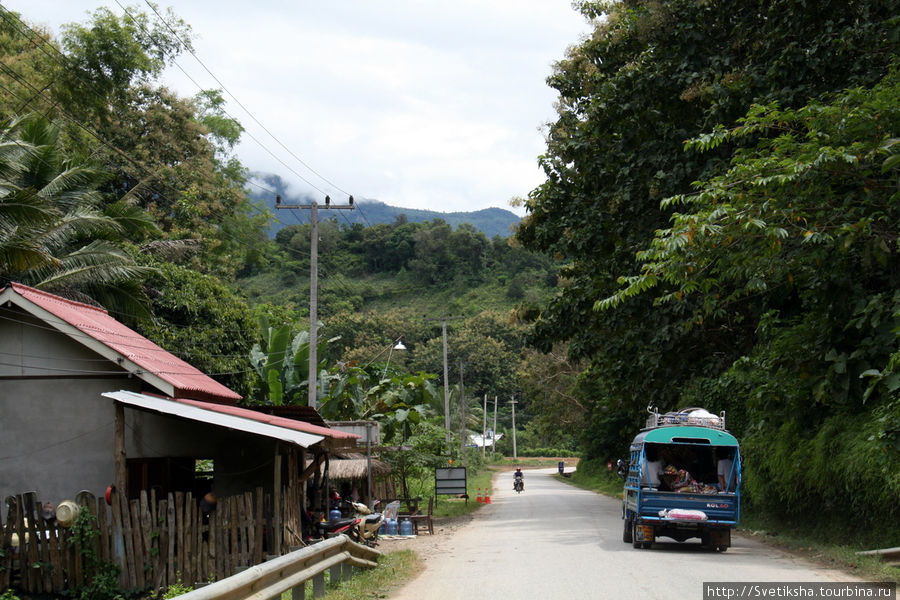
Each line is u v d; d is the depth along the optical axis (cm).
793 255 1578
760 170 1388
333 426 2333
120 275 2623
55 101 3500
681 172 2108
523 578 1176
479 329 10762
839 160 1345
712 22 2189
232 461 1764
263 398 3303
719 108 1986
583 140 2384
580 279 2470
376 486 2989
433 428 3741
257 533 1405
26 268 2111
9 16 3094
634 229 2303
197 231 4181
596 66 2541
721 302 1872
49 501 1617
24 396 1644
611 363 2484
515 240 2709
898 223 1423
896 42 1727
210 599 641
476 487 5575
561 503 3741
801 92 1906
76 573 1321
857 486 1470
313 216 2580
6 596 1212
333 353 8544
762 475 2028
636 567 1275
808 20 1952
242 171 5256
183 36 4238
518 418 12600
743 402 2359
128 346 1736
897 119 1345
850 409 1620
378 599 1012
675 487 1639
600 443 5647
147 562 1318
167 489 1736
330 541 1055
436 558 1548
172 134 4319
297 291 8838
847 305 1564
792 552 1555
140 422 1714
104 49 3709
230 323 3153
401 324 9594
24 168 2580
